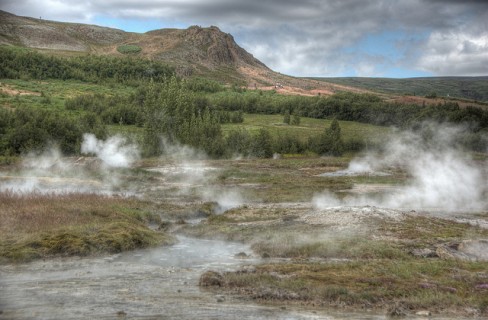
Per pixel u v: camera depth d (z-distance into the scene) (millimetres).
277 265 18781
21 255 19391
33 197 32094
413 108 150500
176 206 35875
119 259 20172
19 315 12414
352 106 161500
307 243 22656
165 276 17172
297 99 176750
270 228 26906
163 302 13891
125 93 184750
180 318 12445
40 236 21656
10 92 150375
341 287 15211
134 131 108375
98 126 92688
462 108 147375
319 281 16188
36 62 197125
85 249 20797
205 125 96812
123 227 24297
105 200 33906
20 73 185625
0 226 23391
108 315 12539
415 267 18297
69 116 115438
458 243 22953
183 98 103750
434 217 30797
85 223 25406
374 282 16109
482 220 31859
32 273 17391
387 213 28719
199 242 24906
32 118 84375
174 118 96125
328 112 164125
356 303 14320
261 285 15547
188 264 19438
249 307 13688
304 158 98062
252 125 140375
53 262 19234
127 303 13703
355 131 137625
